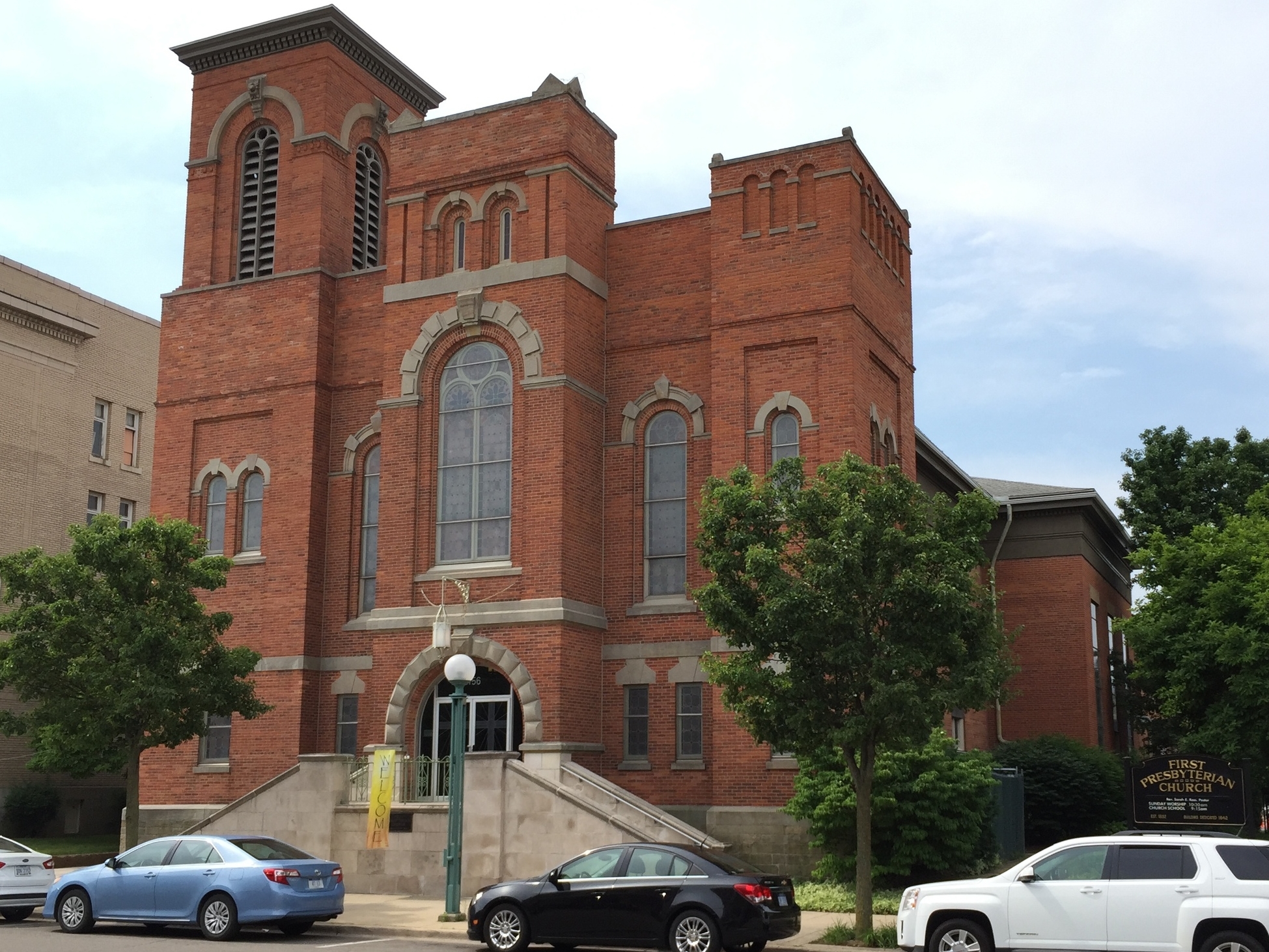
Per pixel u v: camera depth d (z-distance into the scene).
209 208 34.56
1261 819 37.75
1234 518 33.62
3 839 22.64
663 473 29.34
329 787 26.03
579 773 26.23
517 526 28.42
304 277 32.69
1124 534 47.25
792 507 19.70
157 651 25.08
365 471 31.97
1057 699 41.06
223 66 35.22
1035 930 15.27
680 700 28.19
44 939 19.11
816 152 28.22
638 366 29.86
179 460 33.41
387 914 22.12
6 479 41.16
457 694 21.95
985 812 26.08
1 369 41.41
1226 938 14.39
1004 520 42.84
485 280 29.69
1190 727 34.59
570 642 27.69
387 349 30.59
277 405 32.38
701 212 29.86
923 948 15.87
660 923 17.12
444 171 30.83
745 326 28.14
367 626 29.89
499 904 18.09
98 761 31.53
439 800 25.84
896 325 30.41
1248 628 30.52
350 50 34.66
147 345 48.12
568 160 29.56
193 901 19.42
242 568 32.06
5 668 25.39
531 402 28.69
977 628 19.14
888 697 18.00
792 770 26.02
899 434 30.17
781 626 18.73
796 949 18.02
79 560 25.75
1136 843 15.27
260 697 31.00
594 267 30.23
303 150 33.53
